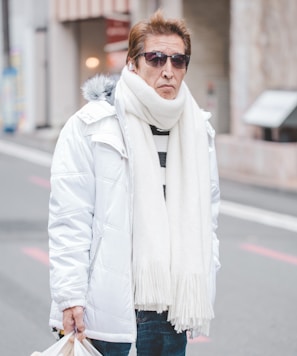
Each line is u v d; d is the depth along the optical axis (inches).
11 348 242.2
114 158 131.4
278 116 656.4
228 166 692.1
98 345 134.6
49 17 1010.7
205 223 139.9
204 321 137.6
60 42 1005.2
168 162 138.1
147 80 135.0
